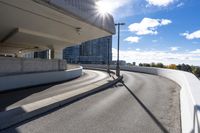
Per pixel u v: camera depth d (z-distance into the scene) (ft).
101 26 84.23
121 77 90.17
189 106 19.53
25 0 51.21
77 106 35.22
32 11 60.08
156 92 49.49
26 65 60.18
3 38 88.12
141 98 41.93
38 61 66.13
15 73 55.47
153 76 98.73
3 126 24.52
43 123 26.18
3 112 28.76
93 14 77.71
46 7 56.90
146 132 22.98
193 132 15.12
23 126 25.13
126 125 25.26
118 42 102.17
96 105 35.88
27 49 137.80
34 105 32.65
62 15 64.69
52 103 34.04
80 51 332.80
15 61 55.52
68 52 336.90
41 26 76.23
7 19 64.59
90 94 47.06
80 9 68.59
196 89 21.66
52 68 74.84
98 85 59.36
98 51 320.91
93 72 127.65
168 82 70.64
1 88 48.60
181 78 57.31
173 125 25.25
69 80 77.92
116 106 34.99
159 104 36.29
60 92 47.88
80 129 23.91
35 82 60.90
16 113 28.22
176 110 32.12
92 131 23.27
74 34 94.53
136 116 28.99
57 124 25.75
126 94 46.96
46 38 94.12
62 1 59.16
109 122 26.40
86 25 78.38
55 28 81.10
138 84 66.33
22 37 86.12
